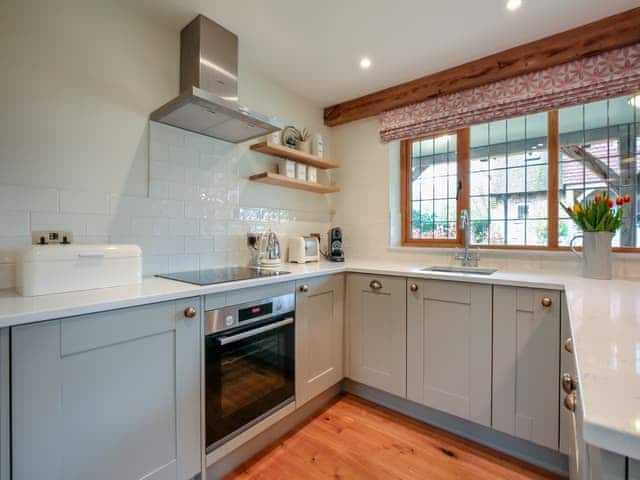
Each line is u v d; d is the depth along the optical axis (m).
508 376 1.68
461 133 2.52
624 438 0.35
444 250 2.49
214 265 2.11
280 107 2.59
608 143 2.02
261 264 2.29
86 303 1.07
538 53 1.97
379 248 2.83
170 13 1.75
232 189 2.23
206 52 1.80
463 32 1.91
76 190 1.52
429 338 1.93
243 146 2.30
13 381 0.93
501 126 2.37
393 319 2.07
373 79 2.49
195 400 1.39
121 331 1.16
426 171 2.72
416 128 2.55
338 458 1.69
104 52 1.61
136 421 1.20
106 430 1.12
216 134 2.04
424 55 2.15
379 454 1.72
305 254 2.59
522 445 1.69
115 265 1.40
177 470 1.33
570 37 1.88
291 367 1.88
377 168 2.84
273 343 1.77
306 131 2.79
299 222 2.78
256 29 1.89
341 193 3.07
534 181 2.25
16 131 1.36
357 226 2.97
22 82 1.38
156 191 1.81
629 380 0.47
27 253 1.19
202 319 1.42
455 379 1.84
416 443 1.81
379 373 2.13
